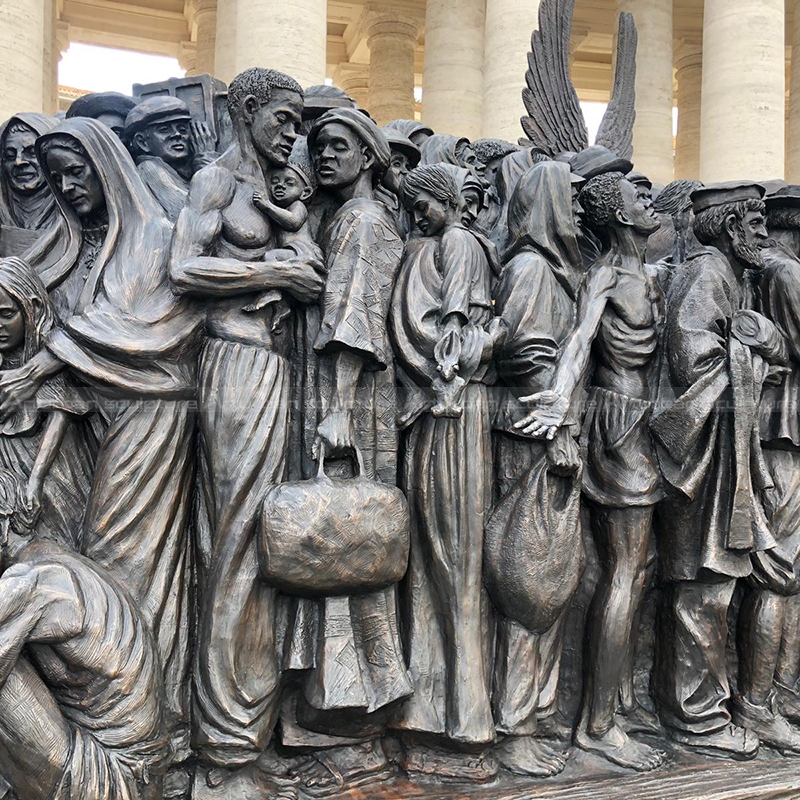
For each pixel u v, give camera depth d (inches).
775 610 70.7
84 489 59.8
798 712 72.0
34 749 50.8
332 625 58.9
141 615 55.8
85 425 60.4
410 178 65.9
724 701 69.9
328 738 60.5
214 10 377.1
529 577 62.6
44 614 51.4
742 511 66.6
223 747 56.1
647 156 310.0
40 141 60.5
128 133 67.2
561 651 68.1
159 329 58.1
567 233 67.4
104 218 62.5
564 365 64.1
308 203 65.5
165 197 64.1
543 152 80.4
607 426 67.6
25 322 57.2
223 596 56.7
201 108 69.9
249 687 56.7
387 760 62.8
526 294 65.1
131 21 472.7
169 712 56.9
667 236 80.9
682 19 412.5
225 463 57.4
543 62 85.2
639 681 71.6
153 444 57.8
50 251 62.3
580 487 65.2
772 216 79.5
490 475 64.9
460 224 66.2
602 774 65.3
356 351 59.6
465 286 62.7
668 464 67.8
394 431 63.3
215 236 58.9
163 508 58.2
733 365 67.1
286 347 62.2
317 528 56.7
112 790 52.1
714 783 65.1
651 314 69.2
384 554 58.7
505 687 63.6
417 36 418.3
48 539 57.4
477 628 62.3
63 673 52.7
